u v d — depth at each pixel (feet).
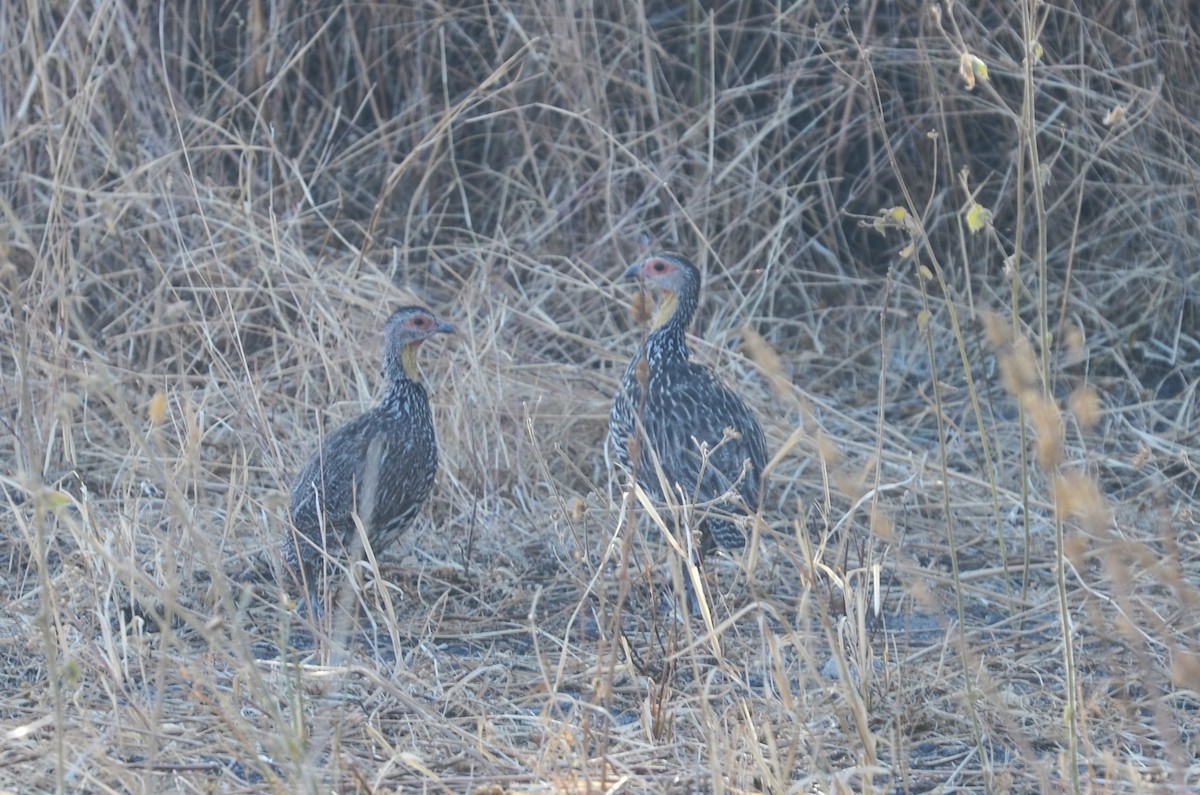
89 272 42.50
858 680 25.77
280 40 50.80
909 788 23.21
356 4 51.85
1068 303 49.32
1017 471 40.22
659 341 34.88
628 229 50.08
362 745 23.91
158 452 36.45
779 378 21.16
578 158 49.57
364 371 41.14
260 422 36.19
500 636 30.32
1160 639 28.40
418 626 30.55
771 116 51.49
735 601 30.81
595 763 22.99
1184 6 48.49
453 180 52.31
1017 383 17.56
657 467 27.45
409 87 51.98
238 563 32.73
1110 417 44.42
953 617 31.83
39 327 38.78
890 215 24.91
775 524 36.68
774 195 51.42
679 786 22.30
